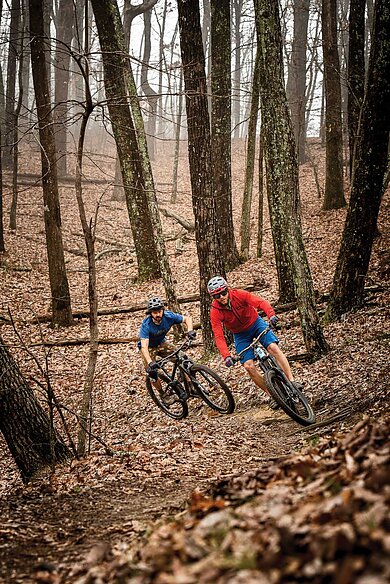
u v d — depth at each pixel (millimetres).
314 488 3492
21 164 34500
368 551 2334
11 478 8969
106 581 3424
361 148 11914
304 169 33438
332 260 17719
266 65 10484
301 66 33750
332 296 12656
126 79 13523
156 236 13914
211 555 2855
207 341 12766
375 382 8477
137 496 6105
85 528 5176
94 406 11781
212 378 9320
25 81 41062
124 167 19391
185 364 9148
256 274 18000
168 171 41531
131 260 22391
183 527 3689
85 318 16875
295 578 2379
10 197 29391
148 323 9125
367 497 2738
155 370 9172
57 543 4848
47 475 7512
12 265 20969
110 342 14781
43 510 5941
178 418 9727
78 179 7637
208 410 10109
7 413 7703
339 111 22766
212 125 18594
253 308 8148
